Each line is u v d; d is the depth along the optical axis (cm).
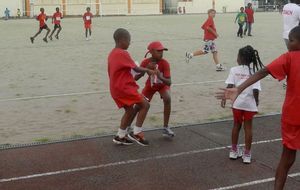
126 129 646
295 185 507
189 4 6956
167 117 672
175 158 596
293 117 419
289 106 421
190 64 1439
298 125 418
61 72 1307
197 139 672
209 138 676
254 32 2794
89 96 984
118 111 855
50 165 572
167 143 655
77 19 4981
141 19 4791
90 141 666
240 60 570
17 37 2584
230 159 589
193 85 1091
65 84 1125
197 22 4025
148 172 549
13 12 5894
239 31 2459
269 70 420
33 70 1352
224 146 641
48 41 2323
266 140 662
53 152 620
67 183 518
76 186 510
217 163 577
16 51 1864
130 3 6412
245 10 2495
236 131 582
